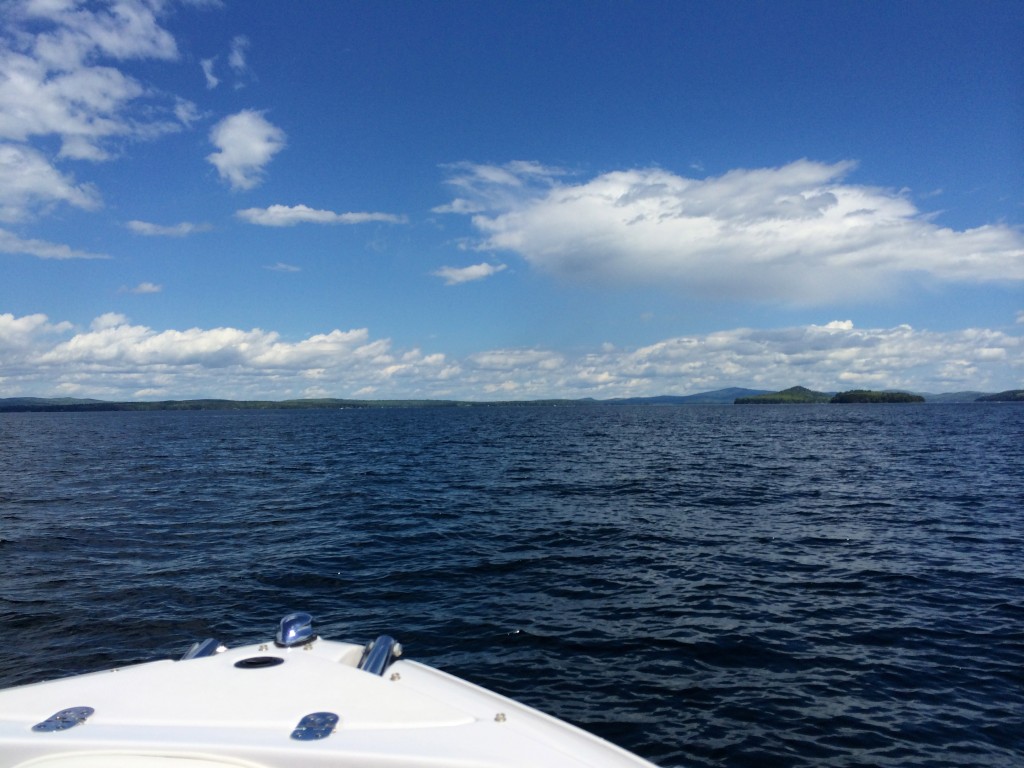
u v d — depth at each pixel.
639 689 7.99
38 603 11.06
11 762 2.97
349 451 45.00
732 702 7.66
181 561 13.94
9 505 21.47
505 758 3.18
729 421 100.94
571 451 43.00
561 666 8.62
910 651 9.06
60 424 118.81
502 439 57.06
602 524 17.64
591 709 7.52
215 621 10.31
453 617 10.45
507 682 8.18
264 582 12.37
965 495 22.81
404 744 3.17
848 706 7.55
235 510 20.41
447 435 64.88
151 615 10.55
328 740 3.12
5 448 50.75
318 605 11.10
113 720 3.25
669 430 72.38
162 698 3.47
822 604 10.99
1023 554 14.30
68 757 2.97
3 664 8.69
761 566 13.34
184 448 49.97
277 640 4.36
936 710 7.46
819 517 18.69
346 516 19.20
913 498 22.16
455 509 20.22
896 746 6.74
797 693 7.87
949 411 153.25
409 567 13.37
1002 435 57.78
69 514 19.72
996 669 8.48
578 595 11.52
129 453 44.94
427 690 3.95
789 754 6.61
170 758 2.97
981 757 6.54
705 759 6.55
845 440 52.88
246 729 3.19
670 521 18.06
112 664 8.69
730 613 10.56
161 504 21.66
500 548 14.95
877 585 12.03
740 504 20.92
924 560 13.79
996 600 11.17
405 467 33.31
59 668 8.56
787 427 78.19
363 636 9.68
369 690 3.65
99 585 12.13
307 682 3.70
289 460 38.28
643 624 10.09
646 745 6.78
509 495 23.11
